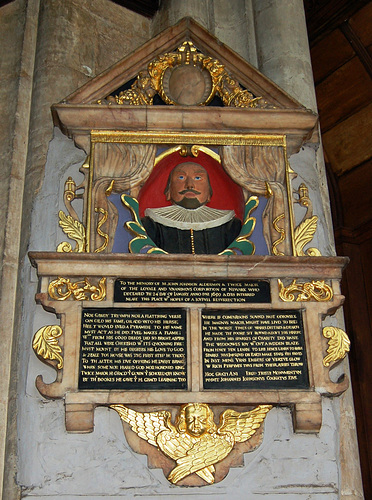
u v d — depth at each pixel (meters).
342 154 5.42
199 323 3.01
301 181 3.53
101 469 2.85
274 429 2.96
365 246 5.36
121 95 3.47
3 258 3.35
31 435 2.90
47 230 3.31
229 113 3.45
